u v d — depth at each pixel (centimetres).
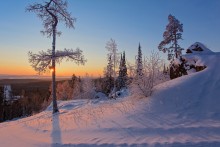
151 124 1159
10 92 9375
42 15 2547
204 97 1395
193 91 1484
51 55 2491
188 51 2303
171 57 3947
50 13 2514
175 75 2202
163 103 1442
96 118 1446
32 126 1600
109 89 5978
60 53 2470
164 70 1981
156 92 1631
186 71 2044
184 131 1025
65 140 1123
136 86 1681
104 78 6209
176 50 3938
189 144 880
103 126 1239
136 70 1725
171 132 1034
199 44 2272
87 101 3125
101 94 5444
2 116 8138
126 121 1263
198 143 881
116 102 1939
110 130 1162
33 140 1219
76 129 1277
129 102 1677
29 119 2195
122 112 1457
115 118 1356
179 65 2145
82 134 1175
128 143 959
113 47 4097
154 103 1475
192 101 1381
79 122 1442
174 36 3966
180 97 1455
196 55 2034
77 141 1074
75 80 7138
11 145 1186
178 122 1148
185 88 1541
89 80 5366
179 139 941
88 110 1861
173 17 3978
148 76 1673
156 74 1747
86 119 1487
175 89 1569
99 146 976
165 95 1538
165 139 959
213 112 1221
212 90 1436
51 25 2547
